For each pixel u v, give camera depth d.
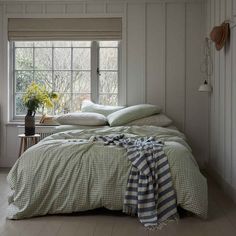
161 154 3.15
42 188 3.15
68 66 5.36
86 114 4.70
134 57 5.18
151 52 5.17
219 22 4.30
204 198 3.09
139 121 4.60
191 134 5.19
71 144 3.34
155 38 5.17
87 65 5.32
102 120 4.64
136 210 3.10
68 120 4.66
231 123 3.80
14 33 5.24
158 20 5.15
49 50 5.36
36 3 5.21
